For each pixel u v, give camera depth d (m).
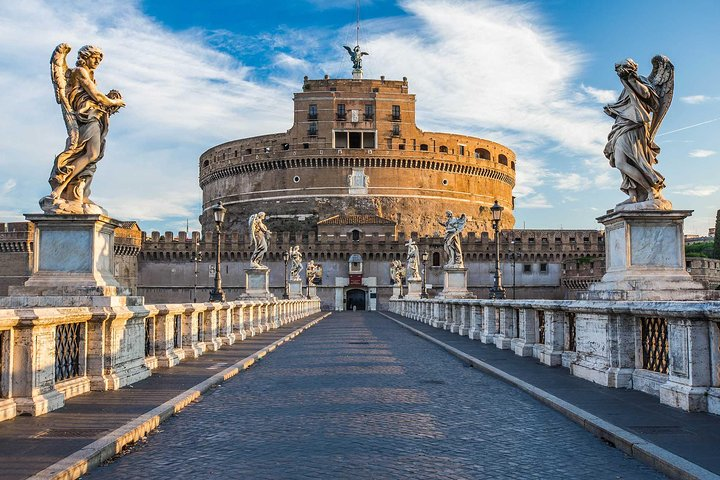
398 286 94.44
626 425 9.13
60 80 13.39
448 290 41.50
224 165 137.50
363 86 136.12
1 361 9.86
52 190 13.23
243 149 135.75
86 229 13.12
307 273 96.50
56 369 11.58
